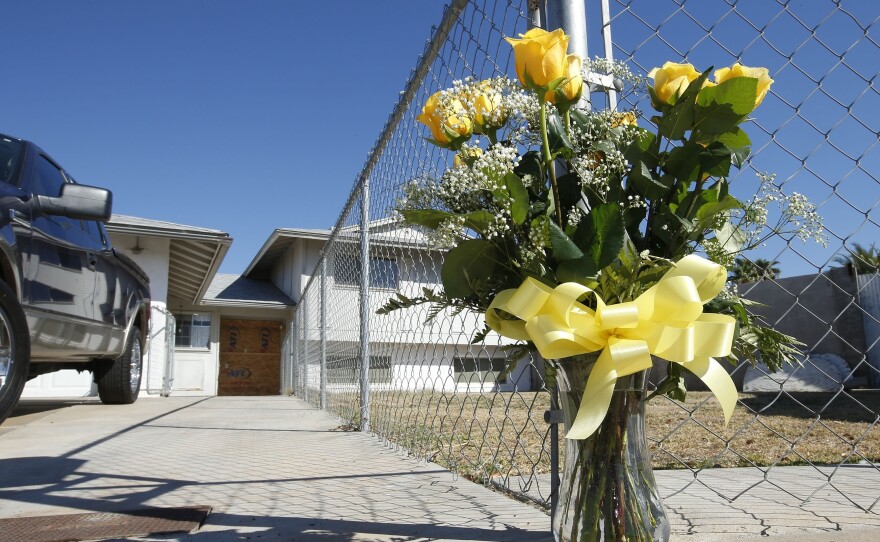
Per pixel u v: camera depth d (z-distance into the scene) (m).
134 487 2.50
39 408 7.11
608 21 1.65
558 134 1.29
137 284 6.51
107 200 3.96
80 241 4.63
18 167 3.89
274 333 18.38
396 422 3.75
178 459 3.24
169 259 12.51
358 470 2.84
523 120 1.33
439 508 2.04
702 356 1.04
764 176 1.32
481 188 1.17
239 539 1.69
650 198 1.25
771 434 4.06
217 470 2.88
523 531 1.72
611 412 1.23
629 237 1.17
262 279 20.86
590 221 1.15
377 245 4.20
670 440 3.84
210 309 16.92
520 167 1.31
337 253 6.02
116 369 7.05
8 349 2.87
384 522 1.85
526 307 1.10
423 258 2.64
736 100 1.13
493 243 1.23
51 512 2.08
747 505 1.95
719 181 1.26
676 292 1.06
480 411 5.25
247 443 3.90
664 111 1.24
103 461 3.20
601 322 1.06
